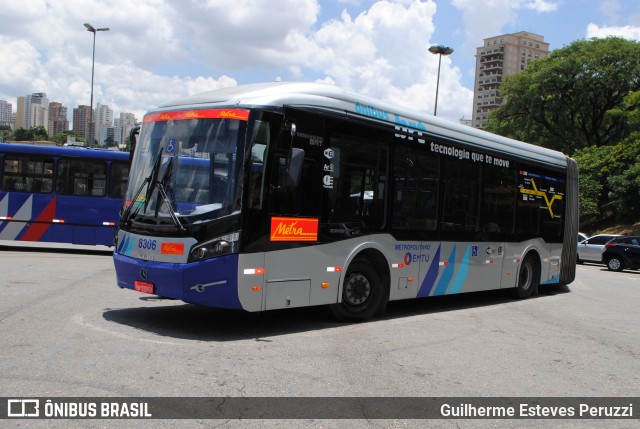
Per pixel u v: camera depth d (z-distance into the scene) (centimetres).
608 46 4512
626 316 1095
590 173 4006
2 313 765
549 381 596
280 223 718
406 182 914
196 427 416
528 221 1255
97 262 1491
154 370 544
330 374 568
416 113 954
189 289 670
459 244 1034
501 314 1036
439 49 3070
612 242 2577
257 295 694
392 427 441
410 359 649
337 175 796
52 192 1711
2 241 2134
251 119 698
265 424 429
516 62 14712
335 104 798
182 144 734
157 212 713
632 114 4028
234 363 585
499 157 1149
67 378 506
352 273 841
